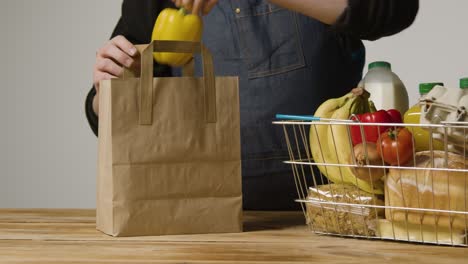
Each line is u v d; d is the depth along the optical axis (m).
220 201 1.40
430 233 1.25
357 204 1.30
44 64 3.48
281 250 1.21
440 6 3.02
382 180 1.33
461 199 1.21
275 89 1.95
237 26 1.96
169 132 1.38
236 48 1.96
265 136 1.96
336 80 1.96
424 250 1.20
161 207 1.38
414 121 1.30
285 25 1.94
